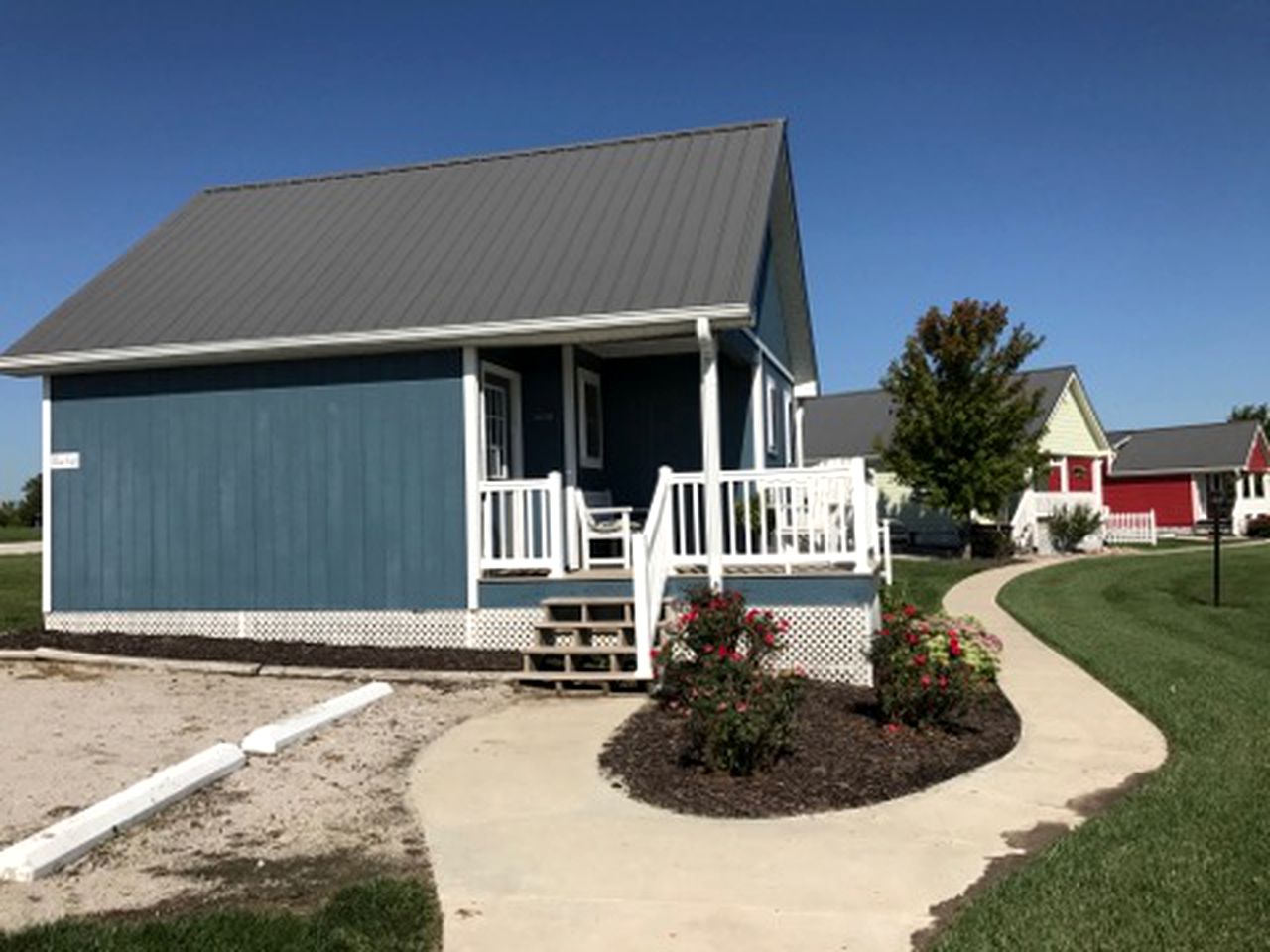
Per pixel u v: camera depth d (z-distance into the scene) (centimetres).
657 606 946
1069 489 3278
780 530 1012
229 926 414
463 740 730
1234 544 3281
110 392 1146
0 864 479
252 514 1105
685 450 1304
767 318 1465
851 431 3569
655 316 988
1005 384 2506
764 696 651
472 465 1052
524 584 1027
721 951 404
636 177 1300
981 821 558
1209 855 481
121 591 1135
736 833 540
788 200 1465
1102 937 396
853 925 426
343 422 1086
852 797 596
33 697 857
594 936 418
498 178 1382
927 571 2244
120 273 1288
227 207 1455
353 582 1076
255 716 795
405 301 1085
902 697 729
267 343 1054
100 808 547
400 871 490
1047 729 774
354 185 1448
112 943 398
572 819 564
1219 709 808
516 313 1023
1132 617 1510
